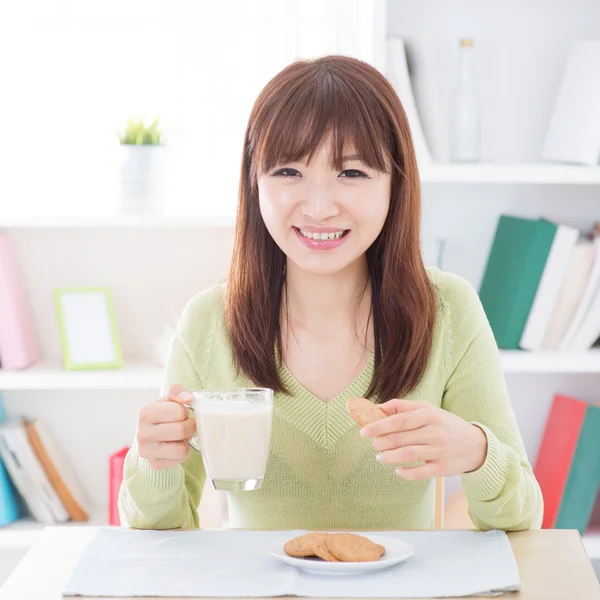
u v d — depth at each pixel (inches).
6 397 97.3
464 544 44.9
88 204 98.1
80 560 43.0
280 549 43.7
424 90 86.0
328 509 55.9
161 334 96.7
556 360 84.4
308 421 54.6
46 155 98.0
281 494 56.0
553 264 85.7
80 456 98.1
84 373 88.1
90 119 97.8
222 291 59.6
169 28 97.2
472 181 83.4
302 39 97.3
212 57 97.7
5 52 97.0
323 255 51.4
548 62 92.3
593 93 84.0
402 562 42.4
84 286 95.6
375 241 55.2
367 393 54.9
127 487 50.0
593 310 86.7
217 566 42.1
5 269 90.4
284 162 50.1
